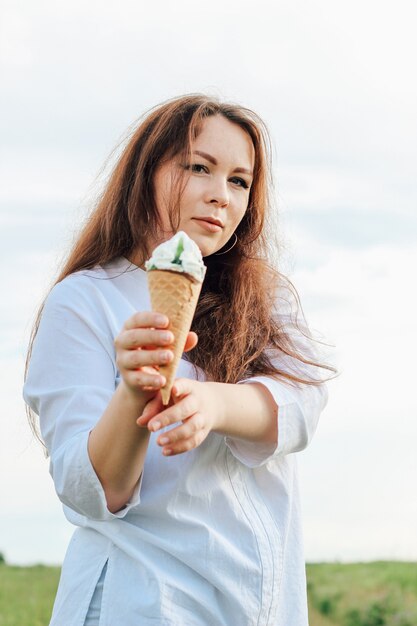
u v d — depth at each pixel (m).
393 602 7.98
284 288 3.44
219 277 3.32
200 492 2.83
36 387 2.90
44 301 3.39
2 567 9.09
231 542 2.85
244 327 3.16
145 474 2.80
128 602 2.71
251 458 2.88
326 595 8.20
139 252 3.13
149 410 2.47
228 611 2.82
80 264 3.21
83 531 2.90
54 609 2.88
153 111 3.24
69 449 2.65
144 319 2.37
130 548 2.76
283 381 3.02
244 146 3.11
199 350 3.11
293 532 3.07
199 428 2.52
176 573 2.77
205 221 3.01
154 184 3.10
